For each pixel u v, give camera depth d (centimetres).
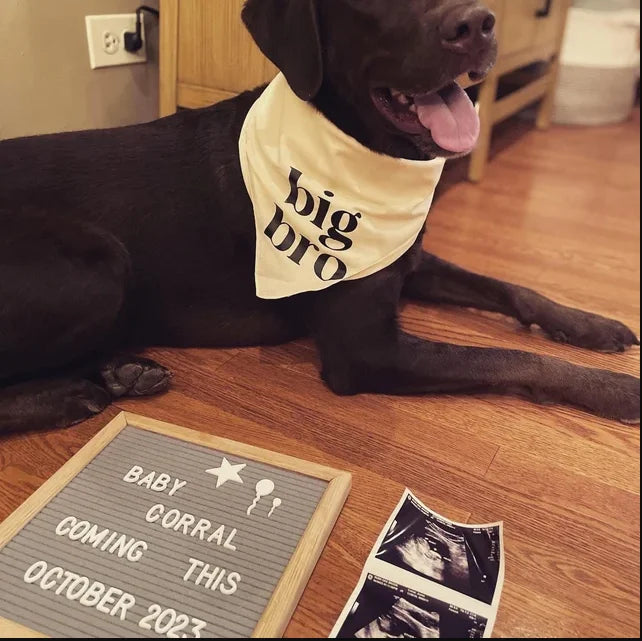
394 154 130
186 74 201
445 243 221
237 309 145
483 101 263
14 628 92
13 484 118
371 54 117
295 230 130
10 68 180
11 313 121
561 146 337
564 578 103
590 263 210
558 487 120
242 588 98
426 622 94
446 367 134
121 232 131
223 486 115
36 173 130
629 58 369
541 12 296
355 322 133
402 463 124
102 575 100
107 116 211
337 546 107
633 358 157
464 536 108
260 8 127
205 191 134
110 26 201
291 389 143
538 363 137
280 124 129
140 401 139
